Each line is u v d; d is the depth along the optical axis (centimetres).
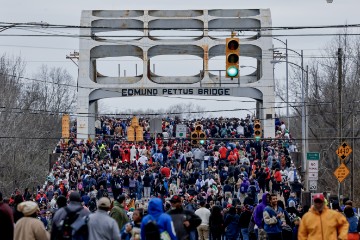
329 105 8481
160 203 1867
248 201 3628
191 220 2020
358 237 2386
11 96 8462
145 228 1809
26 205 1884
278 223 2880
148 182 5497
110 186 5525
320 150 8438
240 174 5588
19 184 7662
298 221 2992
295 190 5231
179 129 7150
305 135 6253
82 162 6506
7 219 1848
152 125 7412
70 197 1861
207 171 5775
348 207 2670
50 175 6016
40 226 1873
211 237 3272
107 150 7150
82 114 8831
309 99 8756
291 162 6656
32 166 7962
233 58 2758
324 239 1884
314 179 4856
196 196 4453
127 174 5528
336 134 7856
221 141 7450
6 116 7844
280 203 3036
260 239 2953
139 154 6612
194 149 6538
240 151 6700
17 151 7806
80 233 1803
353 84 8581
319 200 1894
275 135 8681
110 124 8550
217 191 5131
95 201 4397
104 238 1803
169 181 5756
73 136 8756
